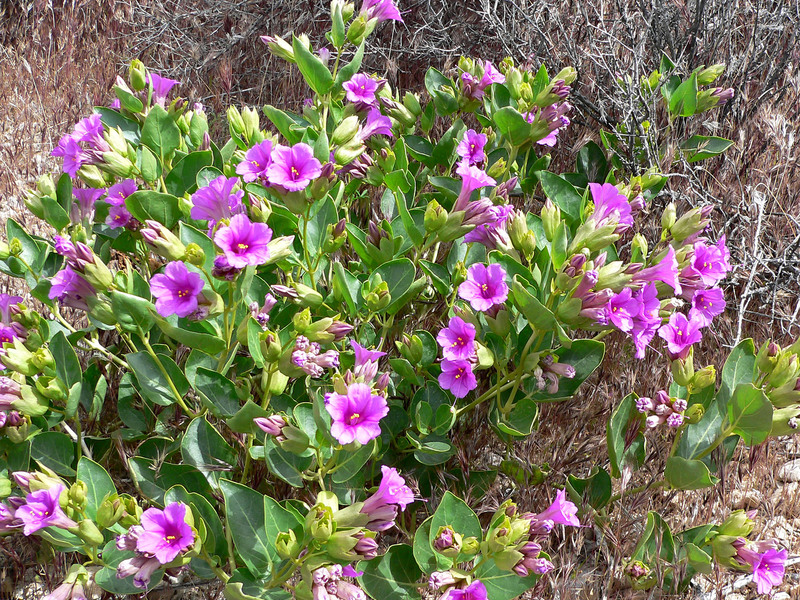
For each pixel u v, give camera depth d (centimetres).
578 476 78
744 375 71
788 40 114
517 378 71
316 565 59
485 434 78
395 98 96
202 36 145
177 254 63
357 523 59
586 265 67
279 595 62
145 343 67
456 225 71
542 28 115
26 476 61
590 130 110
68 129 121
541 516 64
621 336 84
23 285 90
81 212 77
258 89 130
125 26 151
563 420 80
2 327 69
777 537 75
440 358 80
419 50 126
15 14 153
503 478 79
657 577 67
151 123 77
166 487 67
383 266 73
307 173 66
